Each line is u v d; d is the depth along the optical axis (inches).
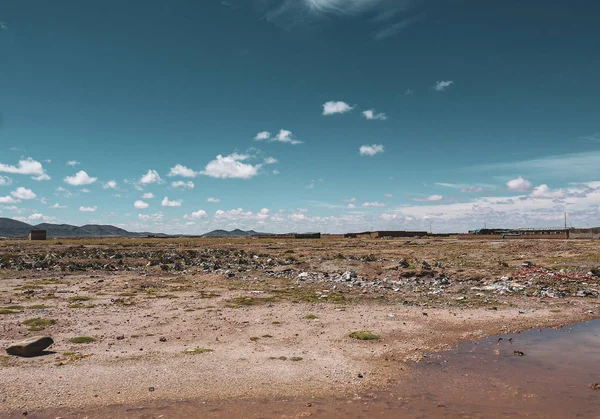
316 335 712.4
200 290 1222.3
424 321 821.2
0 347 615.8
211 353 605.3
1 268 1689.2
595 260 1729.8
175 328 753.6
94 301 1012.5
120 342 658.8
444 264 1931.6
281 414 413.7
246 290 1230.9
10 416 404.2
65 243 3863.2
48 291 1162.6
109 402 438.0
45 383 483.5
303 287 1305.4
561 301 1045.2
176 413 414.6
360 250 2955.2
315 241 4847.4
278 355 600.1
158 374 518.9
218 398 451.8
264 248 3223.4
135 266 1907.0
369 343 665.6
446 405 435.2
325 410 423.2
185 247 3272.6
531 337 707.4
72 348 621.0
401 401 445.7
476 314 890.1
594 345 659.4
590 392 469.1
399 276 1521.9
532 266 1647.4
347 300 1060.5
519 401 444.8
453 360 583.8
